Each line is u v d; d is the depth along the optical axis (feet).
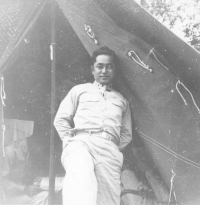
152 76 10.06
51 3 10.27
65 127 9.52
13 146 11.10
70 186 7.17
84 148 8.41
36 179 10.70
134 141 10.56
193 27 14.15
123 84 10.33
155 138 10.27
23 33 10.36
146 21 9.77
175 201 10.00
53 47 10.50
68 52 10.95
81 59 11.06
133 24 9.87
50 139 10.31
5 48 10.43
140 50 9.97
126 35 9.96
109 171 8.54
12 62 10.66
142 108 10.29
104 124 9.11
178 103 10.08
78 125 9.25
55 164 10.91
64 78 11.30
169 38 9.78
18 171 10.82
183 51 9.79
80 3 10.05
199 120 10.03
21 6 10.28
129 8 9.78
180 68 9.91
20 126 11.35
